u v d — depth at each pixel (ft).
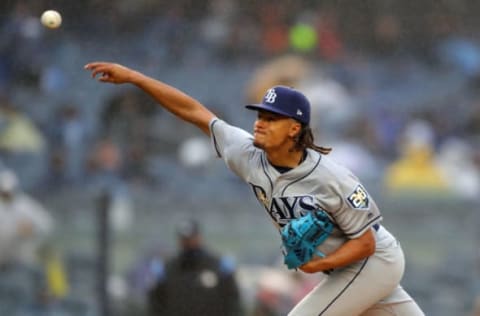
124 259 146.61
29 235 125.70
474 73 250.37
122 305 120.57
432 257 159.84
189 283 104.27
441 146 207.51
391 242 60.08
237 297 106.01
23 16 227.20
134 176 179.73
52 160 177.68
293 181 56.85
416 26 257.14
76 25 236.43
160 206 171.42
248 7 250.37
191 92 234.58
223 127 60.03
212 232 165.58
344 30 252.42
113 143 184.55
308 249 56.75
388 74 244.83
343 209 56.65
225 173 187.52
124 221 155.94
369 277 59.21
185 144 189.47
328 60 243.60
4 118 185.16
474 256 157.99
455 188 185.06
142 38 242.37
